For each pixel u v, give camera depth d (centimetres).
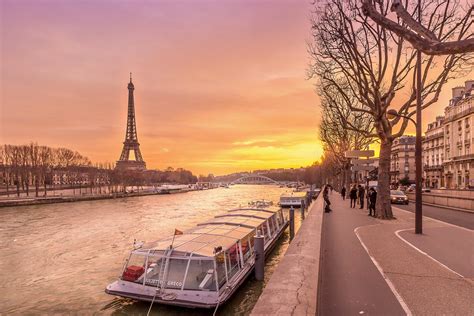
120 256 2675
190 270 1320
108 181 15075
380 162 2445
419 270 1031
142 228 4334
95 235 3788
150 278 1356
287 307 610
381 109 2270
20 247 3138
